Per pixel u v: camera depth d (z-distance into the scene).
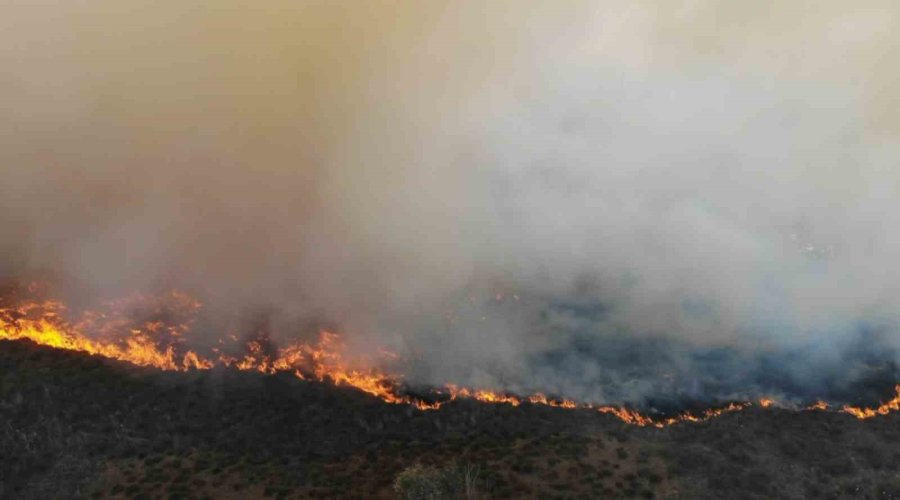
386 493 17.00
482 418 20.41
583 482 17.27
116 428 20.02
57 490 17.84
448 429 19.89
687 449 18.75
